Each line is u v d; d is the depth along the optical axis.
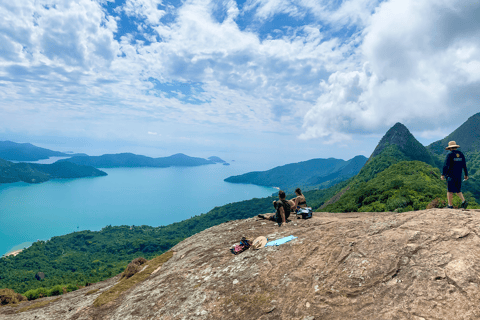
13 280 159.75
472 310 3.71
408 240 5.74
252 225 12.51
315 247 7.07
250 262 7.67
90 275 152.62
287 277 6.23
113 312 8.56
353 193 82.56
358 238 6.68
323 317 4.70
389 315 4.15
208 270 8.46
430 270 4.67
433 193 45.84
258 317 5.38
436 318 3.81
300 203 12.70
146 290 9.17
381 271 5.12
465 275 4.29
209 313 6.11
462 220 5.95
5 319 11.66
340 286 5.24
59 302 12.66
